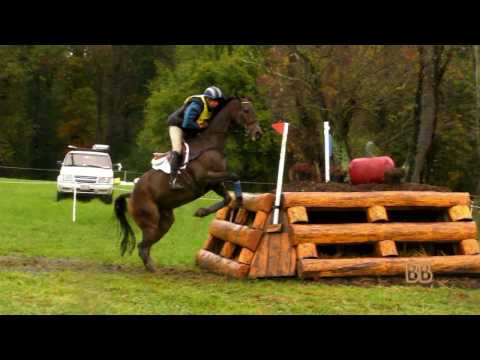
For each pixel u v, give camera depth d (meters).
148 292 7.93
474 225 9.30
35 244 13.27
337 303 7.41
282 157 9.34
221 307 7.13
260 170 43.53
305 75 23.17
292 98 23.84
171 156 9.49
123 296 7.59
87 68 60.69
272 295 7.85
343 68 22.75
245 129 9.50
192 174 9.40
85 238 14.73
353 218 10.42
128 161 54.75
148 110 48.84
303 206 9.05
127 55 61.22
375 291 8.15
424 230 9.14
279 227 9.04
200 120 9.42
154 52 61.56
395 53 22.62
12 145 55.03
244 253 9.12
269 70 24.12
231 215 10.79
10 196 23.86
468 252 9.20
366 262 8.85
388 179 9.84
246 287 8.40
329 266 8.80
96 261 11.19
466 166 33.59
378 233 9.05
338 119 23.05
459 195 9.48
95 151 25.88
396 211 10.23
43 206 20.91
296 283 8.71
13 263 10.40
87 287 8.12
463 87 28.39
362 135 28.52
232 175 9.48
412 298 7.75
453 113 28.56
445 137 30.30
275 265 9.00
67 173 23.02
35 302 7.04
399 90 23.70
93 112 58.97
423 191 9.68
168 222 10.06
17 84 55.75
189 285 8.53
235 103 9.52
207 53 49.94
